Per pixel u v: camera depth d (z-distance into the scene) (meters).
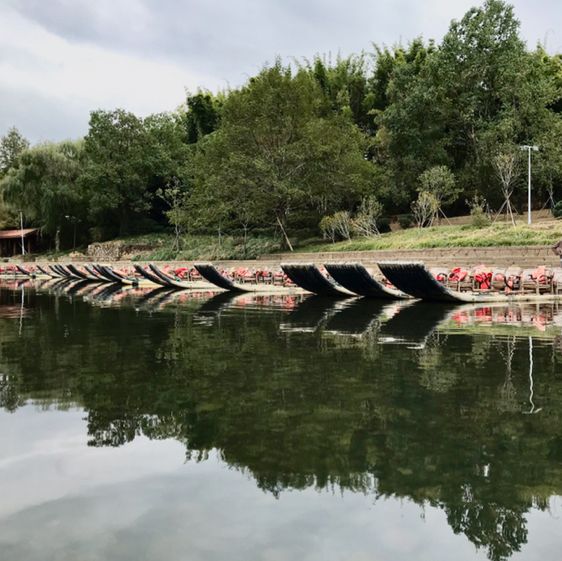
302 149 39.06
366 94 48.75
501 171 32.66
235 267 35.41
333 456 3.34
